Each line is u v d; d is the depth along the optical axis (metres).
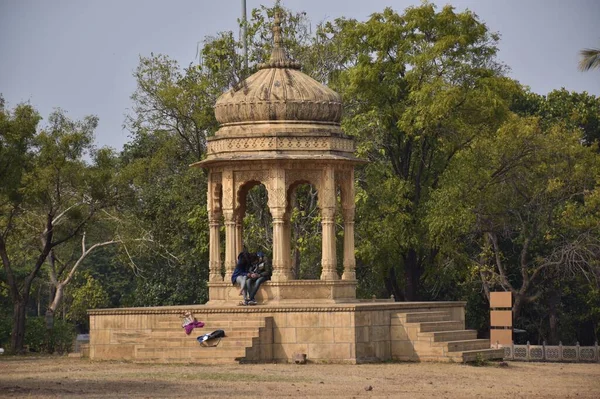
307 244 47.41
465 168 48.12
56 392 24.81
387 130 48.88
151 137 54.44
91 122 48.97
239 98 35.47
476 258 55.62
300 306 32.75
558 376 31.02
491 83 48.22
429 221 46.91
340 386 26.52
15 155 44.59
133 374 28.72
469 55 49.91
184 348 32.12
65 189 48.31
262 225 49.81
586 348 45.84
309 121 35.28
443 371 30.61
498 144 49.34
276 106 35.09
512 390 26.78
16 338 46.12
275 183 34.91
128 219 52.69
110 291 83.19
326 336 32.44
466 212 46.84
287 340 32.69
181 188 51.94
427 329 33.75
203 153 53.06
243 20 50.56
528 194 52.22
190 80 52.62
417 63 47.38
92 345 34.25
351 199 35.84
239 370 29.78
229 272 35.34
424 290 57.19
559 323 61.22
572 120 65.88
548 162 52.12
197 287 58.53
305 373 29.17
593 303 59.47
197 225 49.91
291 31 50.66
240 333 32.38
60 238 51.69
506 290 53.44
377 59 48.62
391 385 27.05
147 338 32.72
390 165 49.03
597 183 52.34
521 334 62.03
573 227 52.47
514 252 58.81
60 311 76.50
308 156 34.69
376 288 56.12
